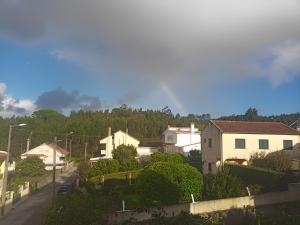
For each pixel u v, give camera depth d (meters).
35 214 33.94
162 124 129.25
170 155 49.81
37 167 66.19
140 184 25.31
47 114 145.88
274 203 26.23
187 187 26.14
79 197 17.14
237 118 108.56
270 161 36.44
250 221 21.33
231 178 27.66
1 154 78.94
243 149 42.84
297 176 30.11
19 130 114.00
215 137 44.44
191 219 15.48
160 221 15.35
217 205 24.45
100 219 16.19
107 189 34.03
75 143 113.81
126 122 124.25
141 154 75.56
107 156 86.81
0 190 43.88
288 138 43.88
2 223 30.48
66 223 15.65
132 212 18.97
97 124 118.31
